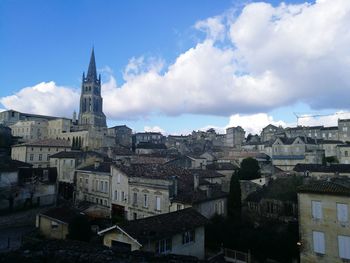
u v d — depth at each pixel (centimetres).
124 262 1036
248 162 5650
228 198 3944
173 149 11075
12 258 1070
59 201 5453
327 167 5859
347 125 10238
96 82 17262
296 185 4375
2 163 5350
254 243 3136
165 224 2439
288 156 8512
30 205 4903
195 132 16312
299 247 2773
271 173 5903
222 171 6056
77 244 1262
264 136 13050
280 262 2998
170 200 3444
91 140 10762
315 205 2677
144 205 3775
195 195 3469
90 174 5003
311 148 8681
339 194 2541
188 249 2514
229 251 3064
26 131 11794
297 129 11438
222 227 3388
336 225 2547
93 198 4853
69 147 8219
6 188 4691
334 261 2528
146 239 2123
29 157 7394
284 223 3653
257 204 4241
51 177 5912
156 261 1077
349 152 7981
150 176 3881
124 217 4041
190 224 2559
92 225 3747
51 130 12156
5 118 12888
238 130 14162
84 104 16725
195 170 4969
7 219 4294
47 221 3619
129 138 14650
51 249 1166
